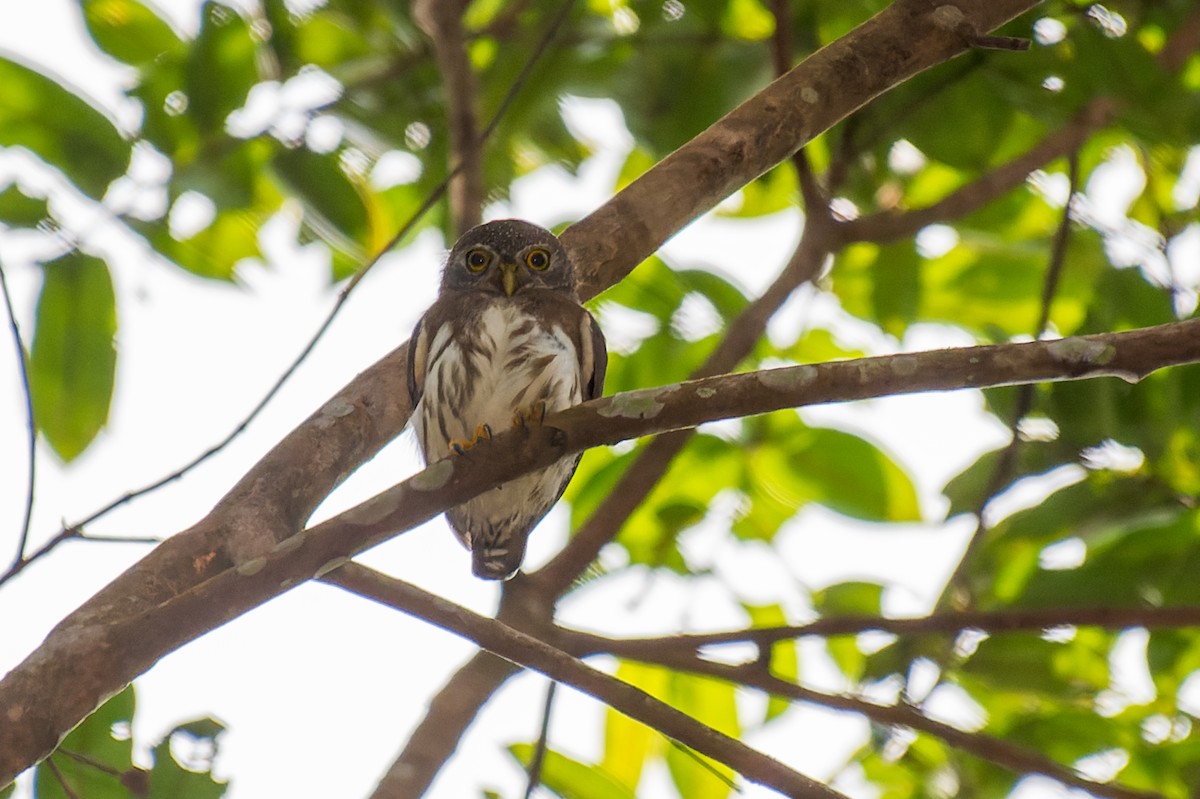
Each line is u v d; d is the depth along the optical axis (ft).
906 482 39.50
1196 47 38.58
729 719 38.78
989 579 36.45
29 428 20.35
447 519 32.60
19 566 20.20
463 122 35.14
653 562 38.19
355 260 40.63
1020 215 42.78
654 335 40.60
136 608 20.71
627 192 27.99
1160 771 37.47
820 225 36.09
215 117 35.17
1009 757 29.19
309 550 20.17
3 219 32.76
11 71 33.01
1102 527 35.29
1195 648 38.06
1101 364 20.63
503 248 32.53
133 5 37.63
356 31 39.09
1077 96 35.04
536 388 30.37
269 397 21.98
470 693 30.71
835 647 39.19
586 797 31.22
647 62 37.83
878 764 38.83
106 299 33.27
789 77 28.86
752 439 39.88
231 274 38.70
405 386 26.16
